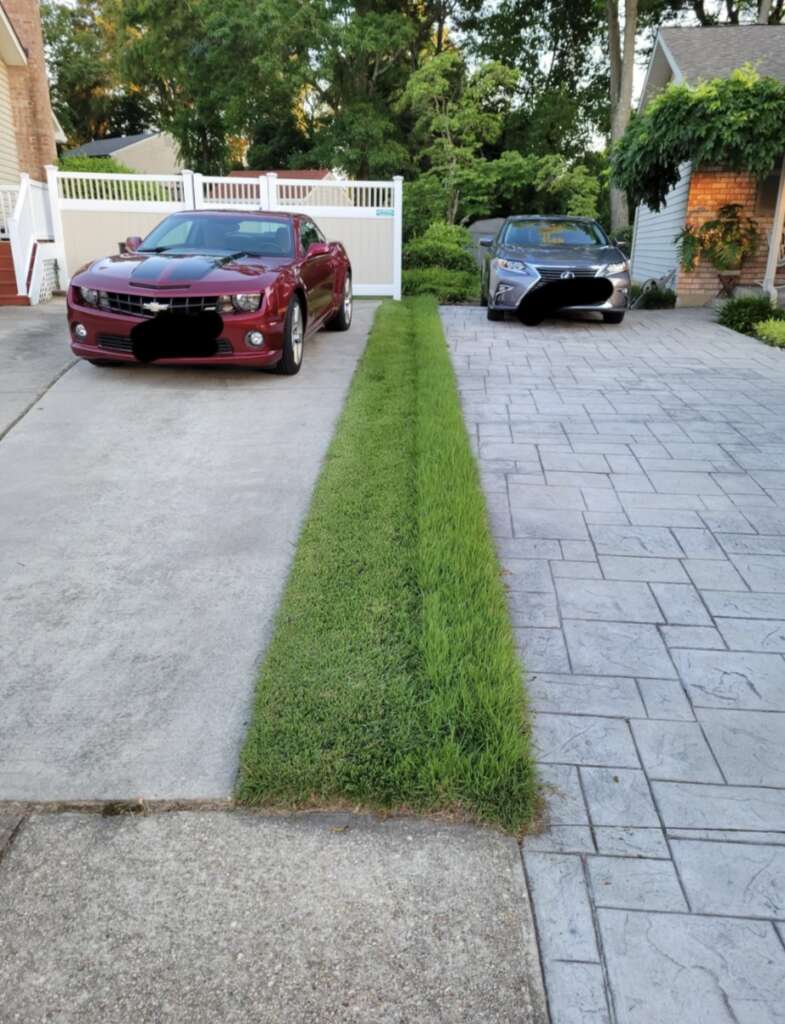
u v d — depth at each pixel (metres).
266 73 24.28
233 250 8.09
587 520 4.52
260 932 2.00
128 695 2.92
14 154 16.59
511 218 12.69
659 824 2.35
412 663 3.01
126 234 13.36
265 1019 1.78
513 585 3.77
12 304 11.62
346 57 27.44
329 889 2.12
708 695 2.96
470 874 2.17
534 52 33.97
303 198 13.73
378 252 13.95
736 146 11.36
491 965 1.91
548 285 10.90
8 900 2.08
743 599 3.66
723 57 14.47
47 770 2.54
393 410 6.34
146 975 1.88
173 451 5.57
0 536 4.26
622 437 6.07
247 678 3.03
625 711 2.86
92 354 7.12
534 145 31.62
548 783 2.51
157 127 49.38
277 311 7.08
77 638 3.30
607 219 29.00
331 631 3.22
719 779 2.54
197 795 2.44
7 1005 1.81
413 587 3.57
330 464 5.18
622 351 9.55
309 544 4.03
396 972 1.89
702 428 6.33
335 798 2.41
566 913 2.05
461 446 5.36
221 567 3.92
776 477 5.23
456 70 21.45
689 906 2.07
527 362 8.84
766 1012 1.80
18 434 5.88
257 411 6.50
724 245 13.39
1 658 3.16
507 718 2.66
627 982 1.87
